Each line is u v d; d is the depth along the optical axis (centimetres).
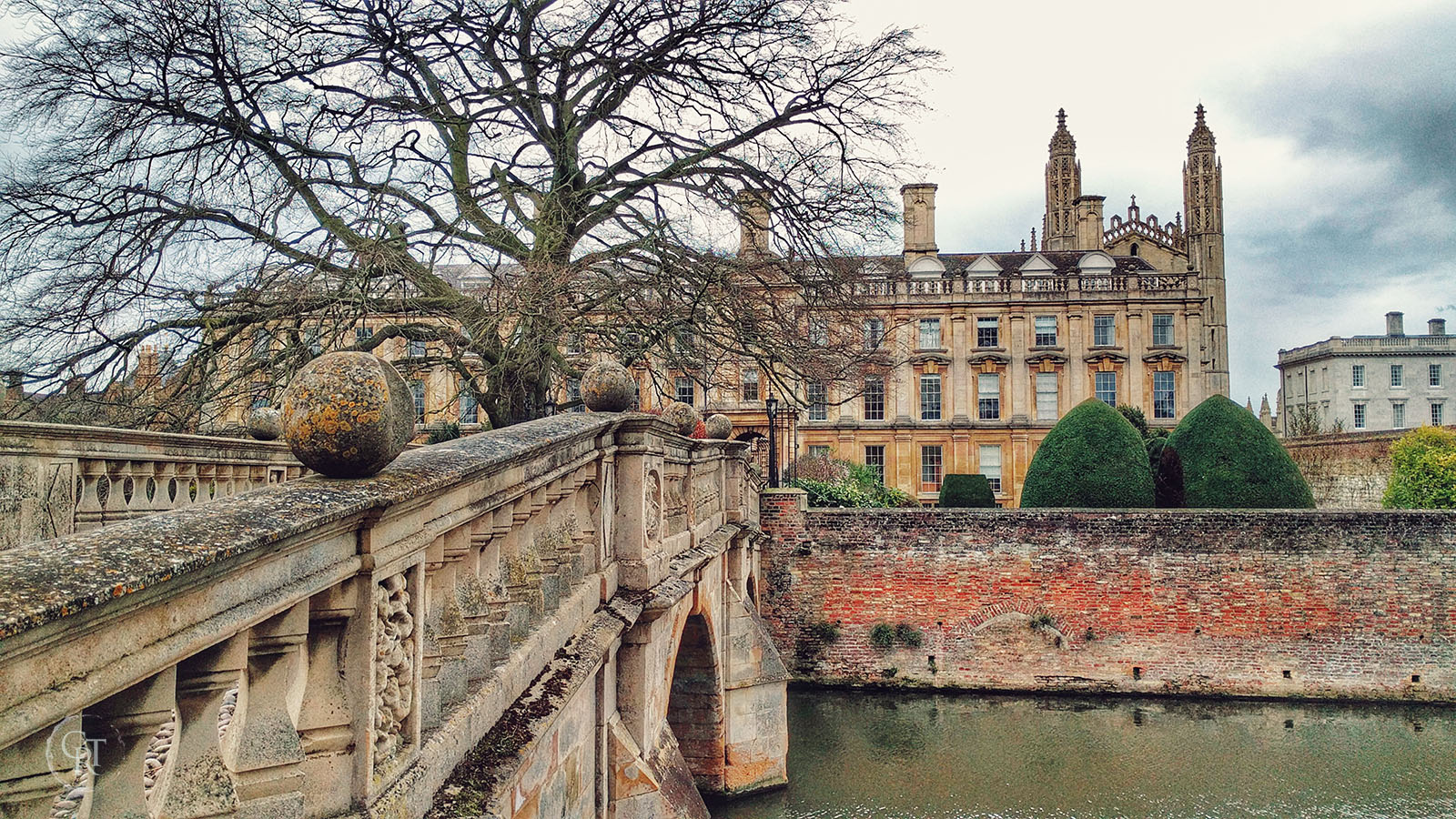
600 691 627
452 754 364
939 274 4778
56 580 184
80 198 1255
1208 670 2042
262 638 263
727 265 1555
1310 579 2038
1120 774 1585
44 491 639
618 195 1587
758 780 1405
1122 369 4619
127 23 1219
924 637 2086
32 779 187
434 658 363
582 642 550
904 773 1577
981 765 1612
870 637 2095
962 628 2083
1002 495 4609
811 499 2592
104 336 1258
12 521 610
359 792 287
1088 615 2067
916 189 4825
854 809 1421
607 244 1633
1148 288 4641
